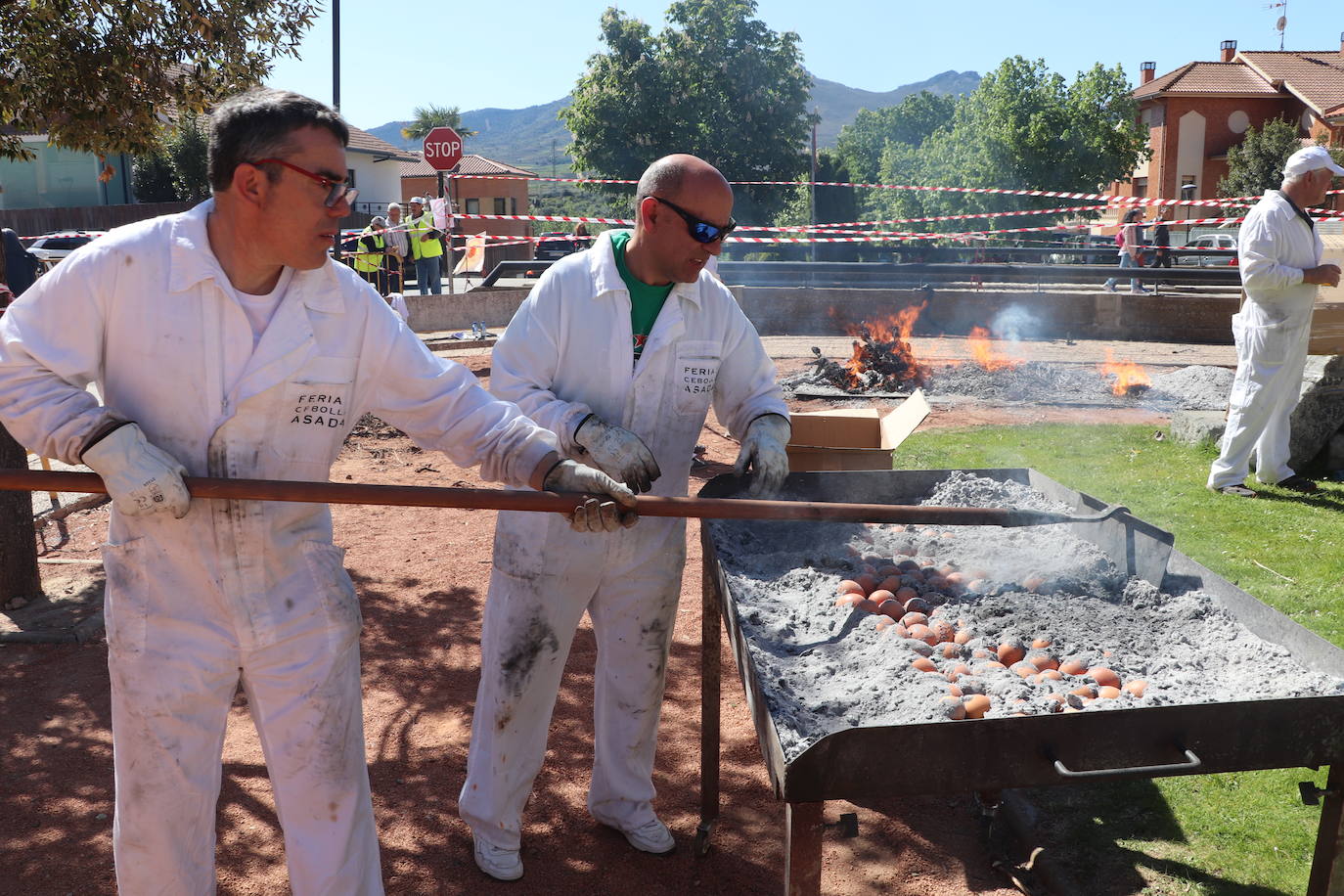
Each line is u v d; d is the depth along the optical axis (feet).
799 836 6.56
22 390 6.52
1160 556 9.13
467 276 71.41
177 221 6.79
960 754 6.36
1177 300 49.60
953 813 11.19
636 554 9.62
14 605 16.44
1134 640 8.32
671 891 9.90
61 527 20.44
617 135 142.72
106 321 6.73
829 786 6.27
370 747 12.53
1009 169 128.26
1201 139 163.22
